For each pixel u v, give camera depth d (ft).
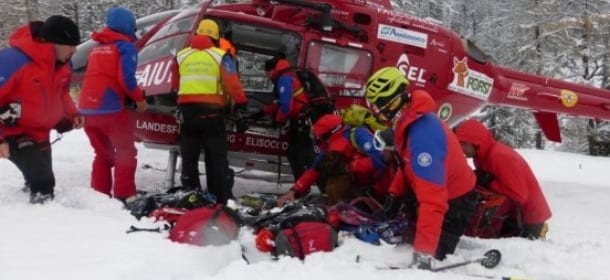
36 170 15.39
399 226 14.25
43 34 14.96
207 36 18.49
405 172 12.96
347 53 22.68
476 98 26.30
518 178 16.22
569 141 78.13
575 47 72.95
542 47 76.18
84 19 115.75
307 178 18.22
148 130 20.72
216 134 18.25
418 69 24.00
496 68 27.48
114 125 17.29
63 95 16.70
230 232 13.16
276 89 20.51
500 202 16.16
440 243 12.95
